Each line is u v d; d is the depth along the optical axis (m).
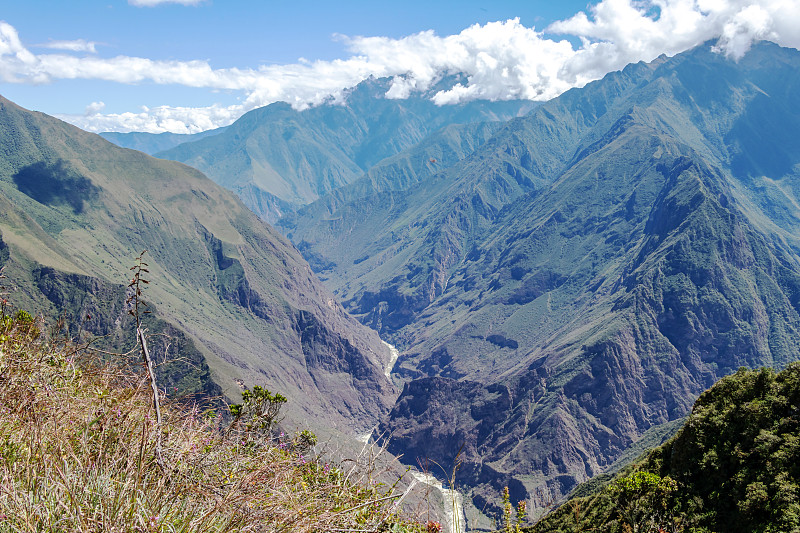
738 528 24.91
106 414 5.25
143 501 4.52
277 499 5.25
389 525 6.12
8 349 5.66
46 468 4.54
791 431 26.64
